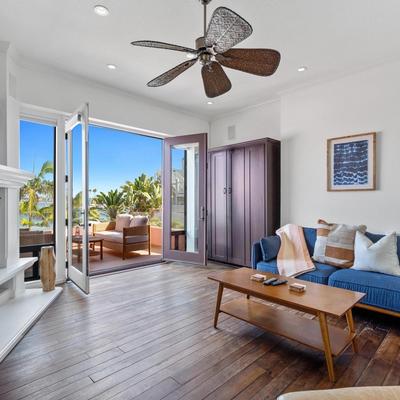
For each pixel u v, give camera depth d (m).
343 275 2.57
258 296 2.06
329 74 3.45
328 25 2.47
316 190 3.70
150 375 1.72
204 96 4.23
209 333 2.27
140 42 1.81
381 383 1.64
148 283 3.59
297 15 2.33
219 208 4.66
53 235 3.62
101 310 2.71
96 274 4.01
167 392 1.57
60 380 1.67
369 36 2.64
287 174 4.02
